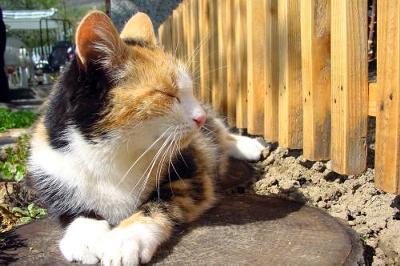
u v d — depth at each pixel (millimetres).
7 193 930
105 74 626
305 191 832
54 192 681
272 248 612
